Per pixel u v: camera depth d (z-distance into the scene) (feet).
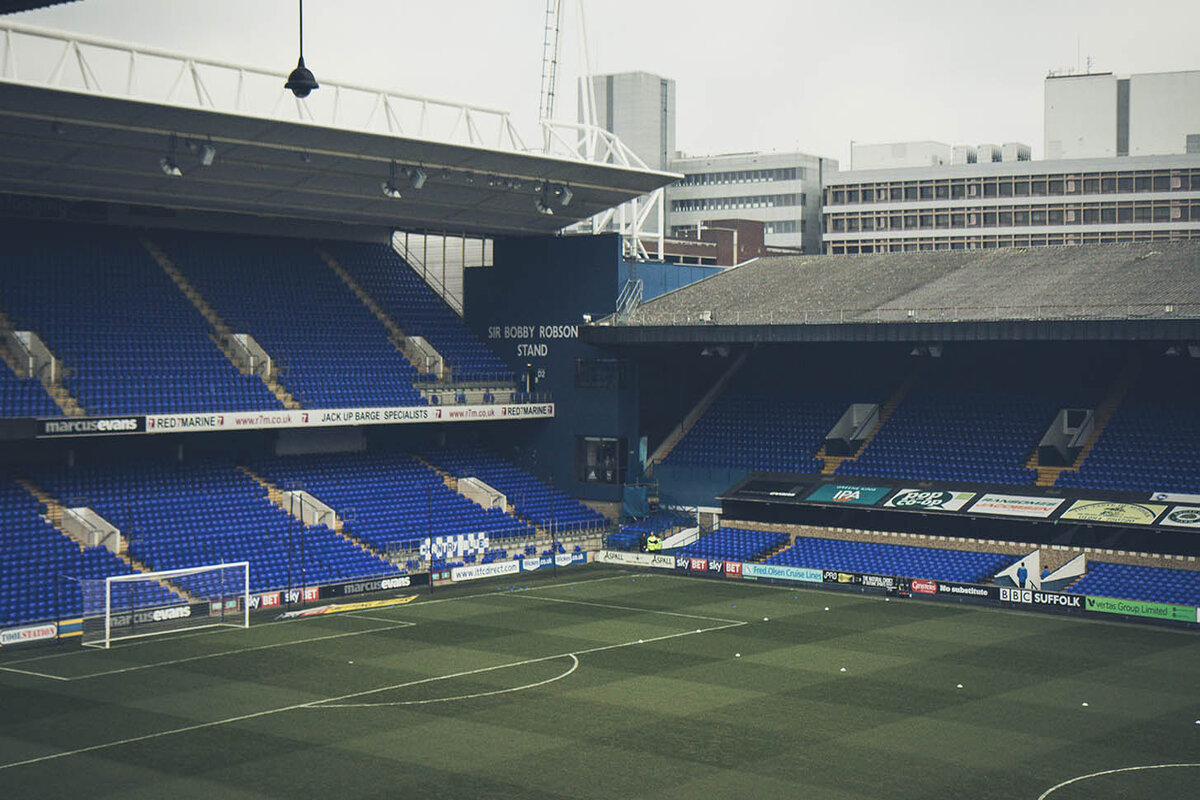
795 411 262.67
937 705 137.59
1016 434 237.04
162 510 206.59
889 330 220.84
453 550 226.58
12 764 114.93
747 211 651.25
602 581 222.89
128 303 228.02
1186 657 162.20
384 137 205.98
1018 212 561.02
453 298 282.15
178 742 122.11
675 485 258.98
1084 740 124.06
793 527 239.30
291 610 192.24
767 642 170.60
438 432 268.21
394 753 118.93
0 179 205.36
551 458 266.57
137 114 185.57
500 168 226.58
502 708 135.64
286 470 233.55
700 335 238.27
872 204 586.04
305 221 266.57
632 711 134.51
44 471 206.59
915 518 234.99
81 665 155.33
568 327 262.67
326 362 241.35
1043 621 186.60
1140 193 542.16
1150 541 217.15
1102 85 596.70
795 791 108.27
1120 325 200.54
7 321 211.00
